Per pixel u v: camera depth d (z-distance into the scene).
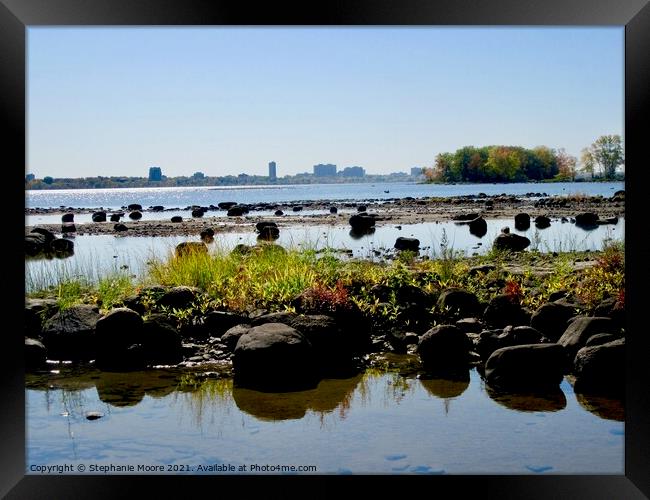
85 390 6.71
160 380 7.01
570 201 33.34
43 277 11.82
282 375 6.71
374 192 59.59
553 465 5.01
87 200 63.12
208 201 53.12
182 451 5.27
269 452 5.23
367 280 9.67
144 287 9.69
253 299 9.12
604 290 9.07
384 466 4.99
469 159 71.75
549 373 6.66
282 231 21.61
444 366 7.39
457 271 10.89
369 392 6.55
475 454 5.16
